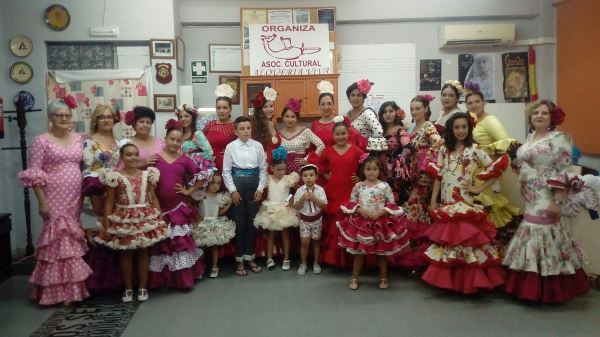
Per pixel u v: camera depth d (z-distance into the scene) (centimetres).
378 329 275
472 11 516
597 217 332
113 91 473
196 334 272
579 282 311
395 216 336
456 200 323
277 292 342
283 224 381
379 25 521
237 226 385
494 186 341
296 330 275
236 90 517
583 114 475
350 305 314
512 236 345
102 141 351
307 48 489
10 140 462
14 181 466
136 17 467
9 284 373
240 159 384
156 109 471
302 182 404
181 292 345
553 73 522
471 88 367
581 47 475
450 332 270
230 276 382
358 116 422
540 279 303
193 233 363
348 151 388
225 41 516
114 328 283
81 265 322
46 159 321
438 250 325
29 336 274
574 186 297
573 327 276
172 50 469
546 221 301
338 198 386
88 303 327
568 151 300
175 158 353
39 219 473
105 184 312
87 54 477
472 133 331
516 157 321
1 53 455
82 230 330
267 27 488
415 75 524
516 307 307
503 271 321
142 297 327
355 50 521
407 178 373
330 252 388
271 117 427
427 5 514
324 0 508
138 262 329
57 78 470
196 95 517
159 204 346
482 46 525
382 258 346
